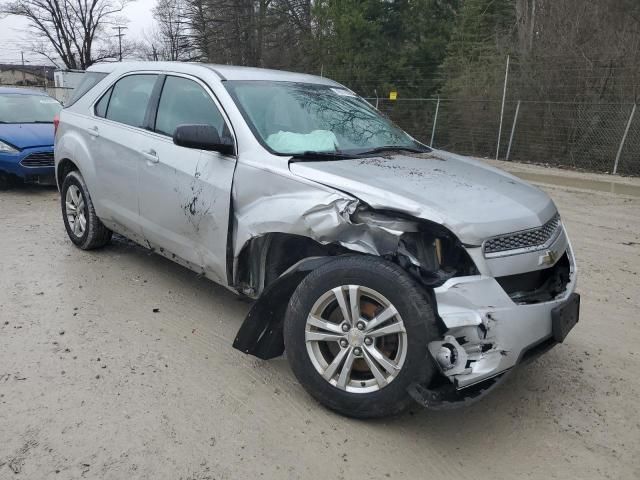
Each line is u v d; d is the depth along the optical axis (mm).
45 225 7055
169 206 4352
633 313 4957
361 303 3137
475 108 17984
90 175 5387
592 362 4059
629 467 2963
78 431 3051
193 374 3670
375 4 26562
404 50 26141
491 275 2994
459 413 3389
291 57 32531
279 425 3180
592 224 8445
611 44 15086
